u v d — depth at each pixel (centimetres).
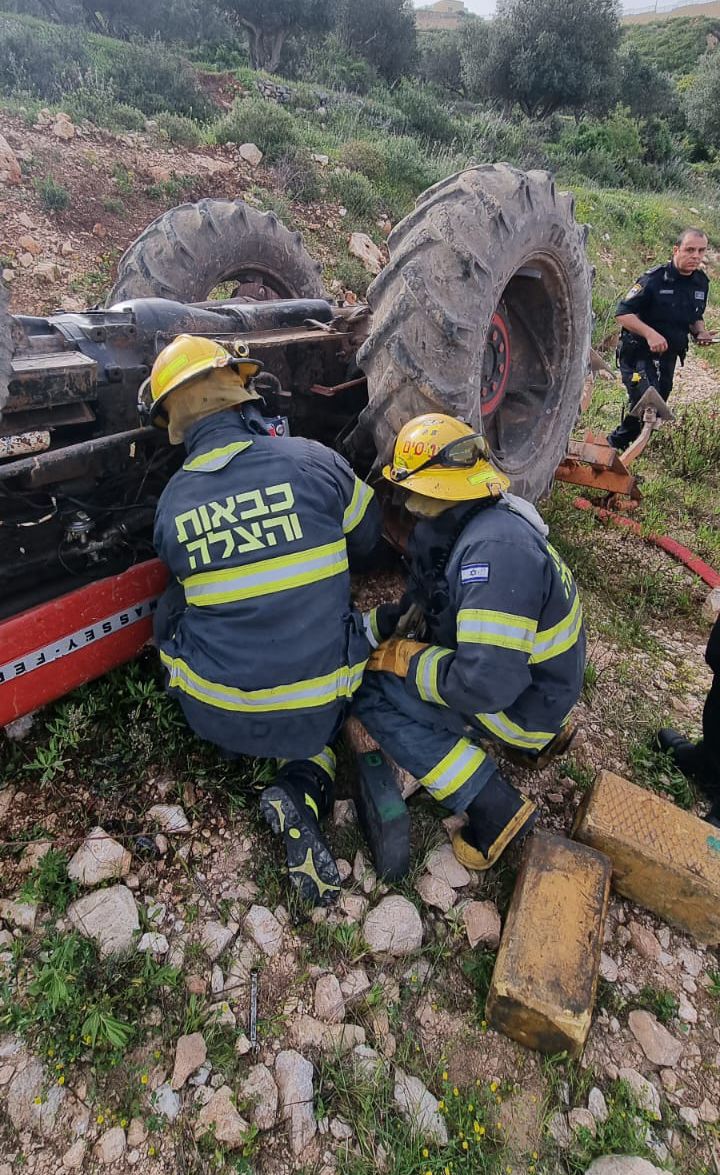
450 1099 196
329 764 260
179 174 888
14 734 257
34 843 232
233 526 216
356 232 953
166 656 238
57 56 1105
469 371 263
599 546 462
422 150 1419
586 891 221
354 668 240
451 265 259
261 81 1442
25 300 609
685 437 613
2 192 724
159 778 256
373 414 274
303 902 228
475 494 222
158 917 221
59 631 233
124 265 358
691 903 236
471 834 252
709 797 299
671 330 555
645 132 2606
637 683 349
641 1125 196
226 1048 196
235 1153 180
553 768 293
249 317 289
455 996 218
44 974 198
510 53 2492
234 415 231
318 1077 196
